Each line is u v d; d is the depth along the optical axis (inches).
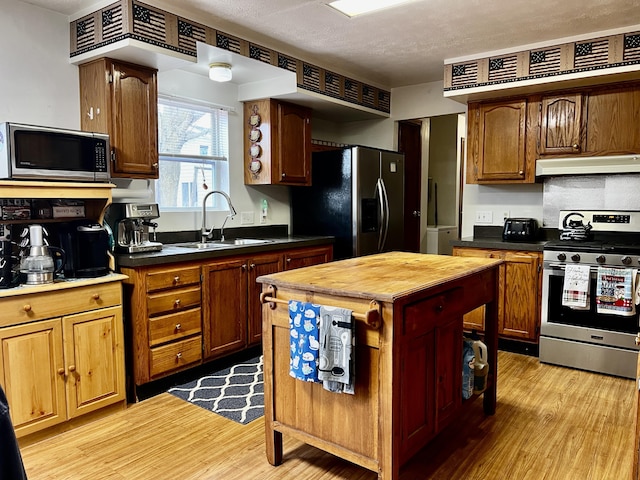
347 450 72.9
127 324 108.9
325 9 111.4
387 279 78.0
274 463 82.8
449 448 88.3
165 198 141.7
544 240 152.9
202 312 121.8
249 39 129.6
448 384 83.7
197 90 146.6
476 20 118.2
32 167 91.1
